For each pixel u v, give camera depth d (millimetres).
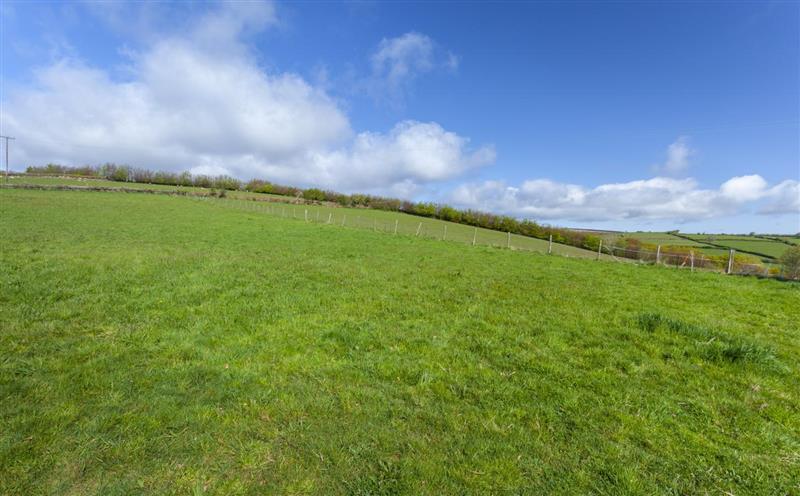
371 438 4113
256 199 71938
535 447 4066
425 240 29266
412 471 3639
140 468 3521
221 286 10258
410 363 6047
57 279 9828
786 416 4793
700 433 4418
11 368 5215
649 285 13875
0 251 13180
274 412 4500
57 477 3365
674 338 7395
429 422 4469
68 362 5531
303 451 3863
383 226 50938
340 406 4727
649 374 5926
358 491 3389
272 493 3324
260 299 9320
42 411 4273
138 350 6074
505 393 5191
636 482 3572
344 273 13344
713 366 6246
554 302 10391
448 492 3416
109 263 12172
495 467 3723
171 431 4051
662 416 4707
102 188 54812
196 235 23078
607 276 15805
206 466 3588
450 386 5344
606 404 4977
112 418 4191
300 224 36344
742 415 4805
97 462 3557
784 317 9875
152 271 11430
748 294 12711
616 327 8133
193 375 5305
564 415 4703
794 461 3963
